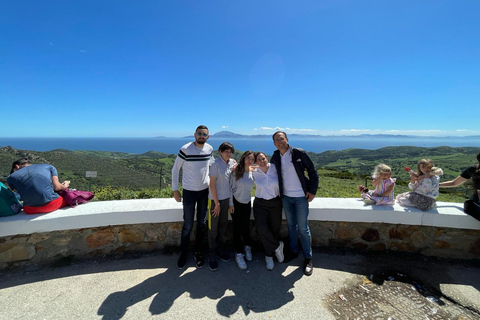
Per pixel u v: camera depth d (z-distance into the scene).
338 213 2.87
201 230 2.68
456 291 2.23
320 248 2.96
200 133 2.60
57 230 2.48
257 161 2.63
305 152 2.63
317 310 1.95
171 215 2.76
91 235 2.64
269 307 1.97
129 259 2.65
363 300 2.09
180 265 2.51
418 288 2.27
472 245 2.75
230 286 2.24
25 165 2.76
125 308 1.93
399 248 2.90
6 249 2.39
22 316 1.83
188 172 2.63
